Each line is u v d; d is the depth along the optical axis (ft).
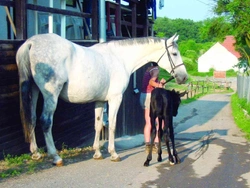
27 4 19.84
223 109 67.82
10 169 17.78
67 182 16.90
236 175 19.84
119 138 32.37
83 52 18.85
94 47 21.12
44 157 20.48
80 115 26.32
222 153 25.34
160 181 18.13
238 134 36.37
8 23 24.79
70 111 24.76
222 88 132.46
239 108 62.03
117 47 21.81
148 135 24.27
